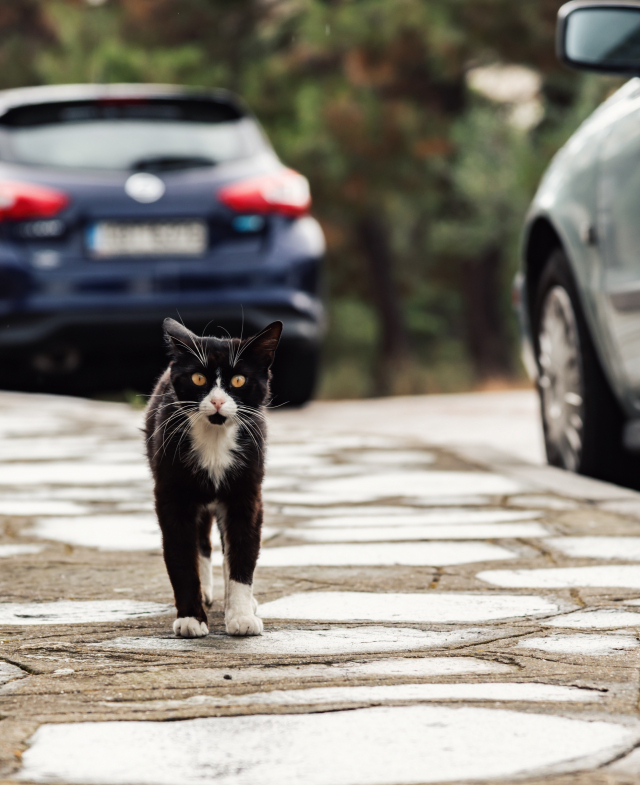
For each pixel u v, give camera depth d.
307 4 29.17
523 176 27.39
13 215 12.05
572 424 8.82
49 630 4.61
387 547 6.25
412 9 27.48
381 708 3.56
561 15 7.41
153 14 31.95
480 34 27.75
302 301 12.62
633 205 7.45
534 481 8.45
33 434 11.78
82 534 6.77
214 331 12.44
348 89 28.92
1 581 5.54
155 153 12.53
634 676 3.87
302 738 3.31
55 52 32.34
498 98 31.92
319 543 6.39
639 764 3.09
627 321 7.62
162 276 12.23
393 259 41.22
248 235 12.47
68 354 12.91
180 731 3.37
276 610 4.93
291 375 13.38
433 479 8.67
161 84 29.48
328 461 9.69
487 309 34.62
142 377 15.28
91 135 12.55
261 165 12.77
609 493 7.88
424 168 29.95
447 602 5.02
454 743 3.25
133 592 5.31
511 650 4.21
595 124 8.61
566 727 3.37
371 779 3.02
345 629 4.59
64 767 3.11
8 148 12.38
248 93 30.22
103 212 12.16
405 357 36.28
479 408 14.12
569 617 4.71
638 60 7.51
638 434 7.87
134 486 8.60
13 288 12.02
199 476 4.81
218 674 3.97
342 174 29.27
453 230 31.14
